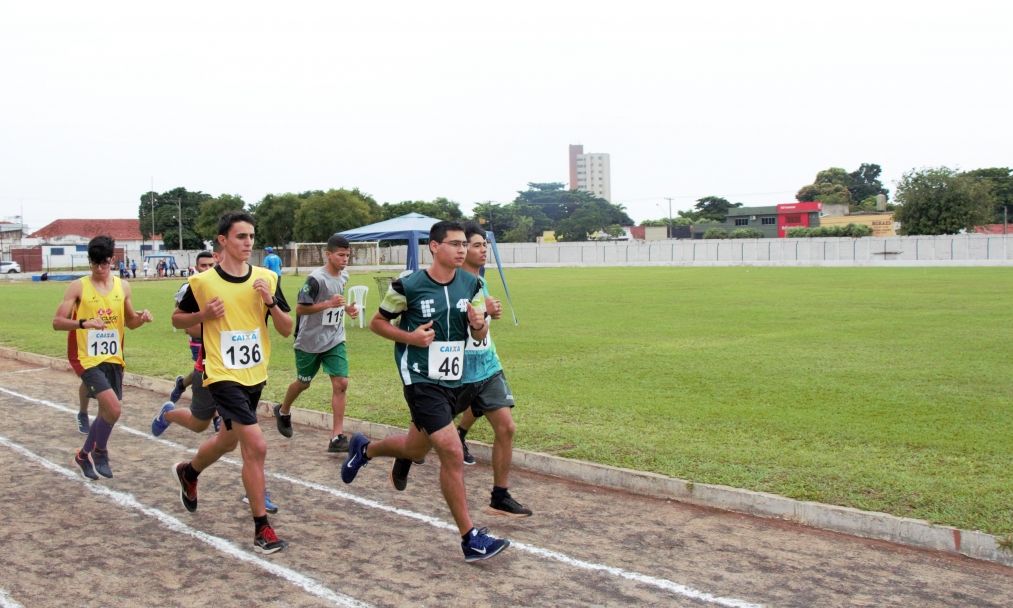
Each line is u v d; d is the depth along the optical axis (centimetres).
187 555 523
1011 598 457
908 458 703
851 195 12975
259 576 488
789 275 4272
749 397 993
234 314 554
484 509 620
